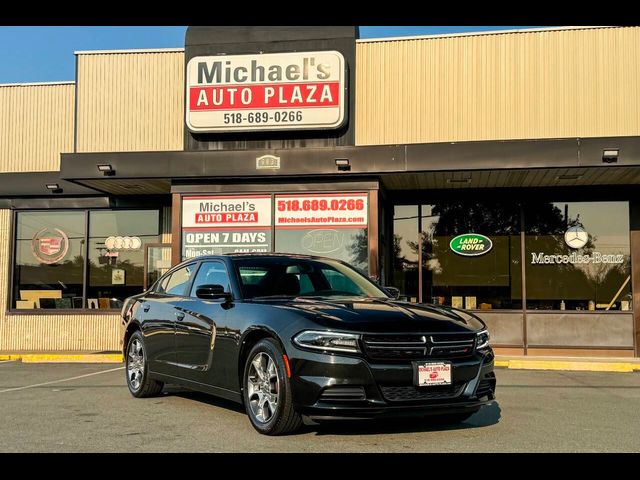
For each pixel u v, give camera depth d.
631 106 13.15
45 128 16.14
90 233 16.36
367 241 13.60
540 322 14.58
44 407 7.55
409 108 13.80
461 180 14.11
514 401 8.23
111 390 8.98
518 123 13.43
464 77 13.68
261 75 13.91
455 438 5.81
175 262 14.11
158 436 5.93
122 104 14.93
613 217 14.70
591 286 14.62
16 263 16.38
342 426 6.20
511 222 15.03
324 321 5.48
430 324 5.64
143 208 16.23
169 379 7.46
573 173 13.24
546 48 13.47
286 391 5.52
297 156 13.56
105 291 16.20
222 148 14.28
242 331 6.10
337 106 13.66
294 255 7.52
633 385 9.96
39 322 16.09
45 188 16.06
